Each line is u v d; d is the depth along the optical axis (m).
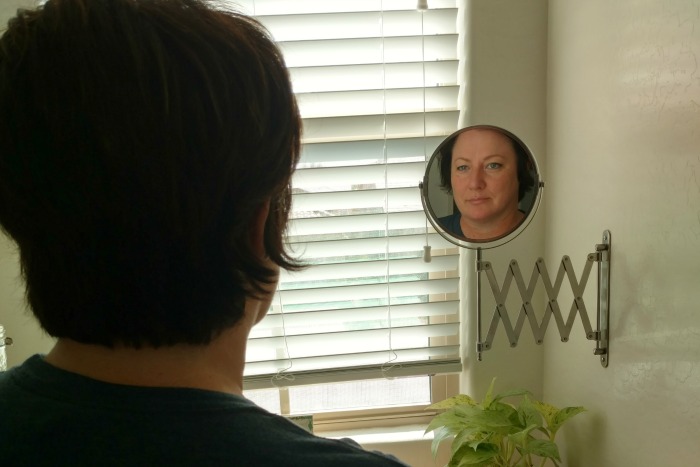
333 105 1.21
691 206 0.75
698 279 0.74
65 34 0.32
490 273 1.03
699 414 0.75
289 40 1.18
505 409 1.14
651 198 0.85
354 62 1.21
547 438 1.32
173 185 0.33
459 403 1.21
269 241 0.41
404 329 1.31
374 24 1.19
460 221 1.00
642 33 0.86
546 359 1.32
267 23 1.17
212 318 0.36
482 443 1.11
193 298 0.35
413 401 1.45
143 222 0.33
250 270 0.37
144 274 0.33
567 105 1.14
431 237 1.27
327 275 1.27
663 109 0.81
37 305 0.35
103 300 0.34
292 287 1.27
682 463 0.80
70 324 0.34
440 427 1.13
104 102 0.32
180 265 0.34
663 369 0.84
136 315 0.34
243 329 0.41
